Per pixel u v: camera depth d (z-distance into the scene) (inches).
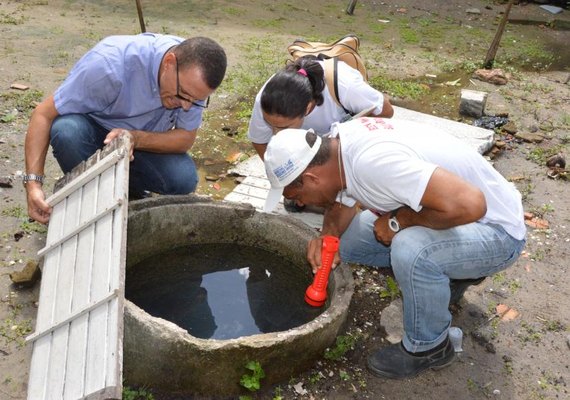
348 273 116.3
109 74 118.6
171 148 131.4
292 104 112.7
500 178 110.5
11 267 128.4
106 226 92.3
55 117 124.8
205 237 133.2
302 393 107.4
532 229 160.1
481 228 107.3
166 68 113.0
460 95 234.7
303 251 127.3
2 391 102.3
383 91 231.9
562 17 356.8
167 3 304.0
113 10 285.1
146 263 129.4
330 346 115.0
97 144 130.8
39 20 261.1
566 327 130.3
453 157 103.0
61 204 109.7
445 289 107.1
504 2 371.2
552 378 117.6
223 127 193.0
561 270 147.1
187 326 115.6
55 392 82.4
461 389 113.4
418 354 113.6
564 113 227.5
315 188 100.7
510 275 144.1
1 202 146.9
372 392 110.7
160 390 104.0
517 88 247.4
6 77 205.0
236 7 310.3
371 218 129.9
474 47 292.2
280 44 265.4
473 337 125.6
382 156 95.6
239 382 102.9
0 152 165.5
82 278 91.0
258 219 131.2
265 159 101.7
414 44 288.4
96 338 81.2
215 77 111.3
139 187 142.2
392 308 129.9
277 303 124.3
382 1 351.9
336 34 288.5
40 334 92.8
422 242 104.1
